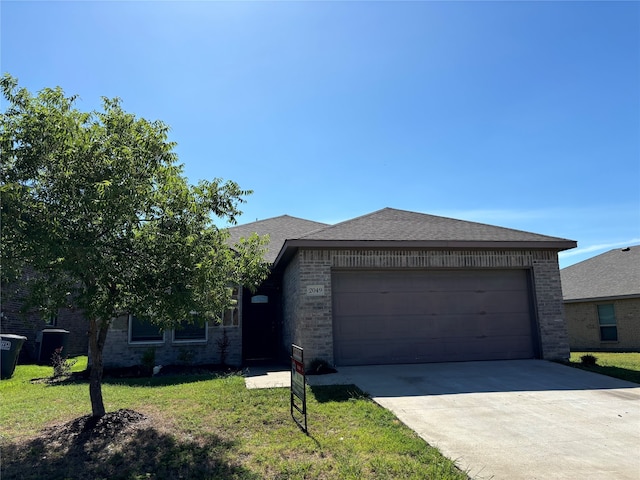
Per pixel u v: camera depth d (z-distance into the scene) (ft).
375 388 27.40
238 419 21.54
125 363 40.47
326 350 34.63
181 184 18.45
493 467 15.39
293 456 16.65
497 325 38.19
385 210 46.06
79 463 16.55
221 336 42.34
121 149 16.85
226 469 15.69
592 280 69.82
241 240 23.52
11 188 14.43
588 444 17.78
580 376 31.01
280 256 40.19
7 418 22.67
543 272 39.06
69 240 15.07
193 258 18.22
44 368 44.11
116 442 18.58
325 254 36.04
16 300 18.60
